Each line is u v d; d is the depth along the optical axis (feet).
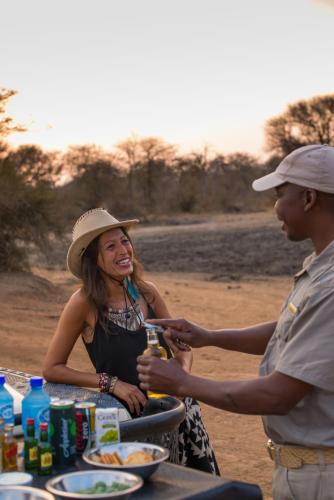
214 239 96.73
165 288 56.49
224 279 65.16
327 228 9.68
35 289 46.96
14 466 9.25
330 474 9.34
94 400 11.76
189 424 12.92
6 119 53.67
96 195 180.34
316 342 9.05
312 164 9.61
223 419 22.67
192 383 9.65
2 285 46.37
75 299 13.10
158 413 11.44
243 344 11.69
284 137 213.25
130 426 10.66
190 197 174.40
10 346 31.42
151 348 11.16
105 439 9.71
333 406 9.25
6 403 10.21
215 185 193.57
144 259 82.43
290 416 9.59
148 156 202.39
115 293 13.17
